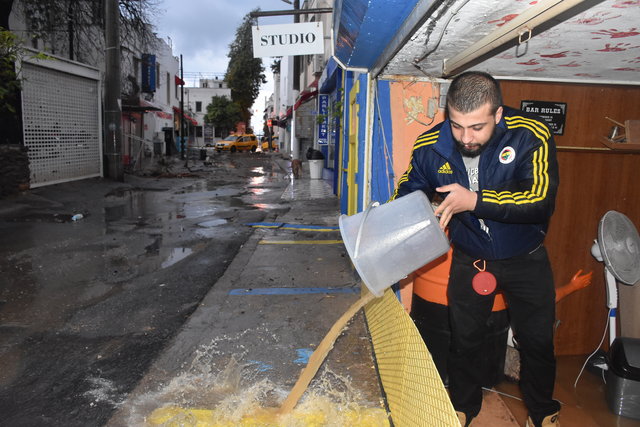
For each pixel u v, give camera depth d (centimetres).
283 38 663
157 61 2559
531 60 280
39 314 403
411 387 209
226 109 5322
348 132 581
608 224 308
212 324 372
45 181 1141
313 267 527
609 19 199
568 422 293
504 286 232
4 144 962
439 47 267
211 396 273
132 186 1333
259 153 4100
